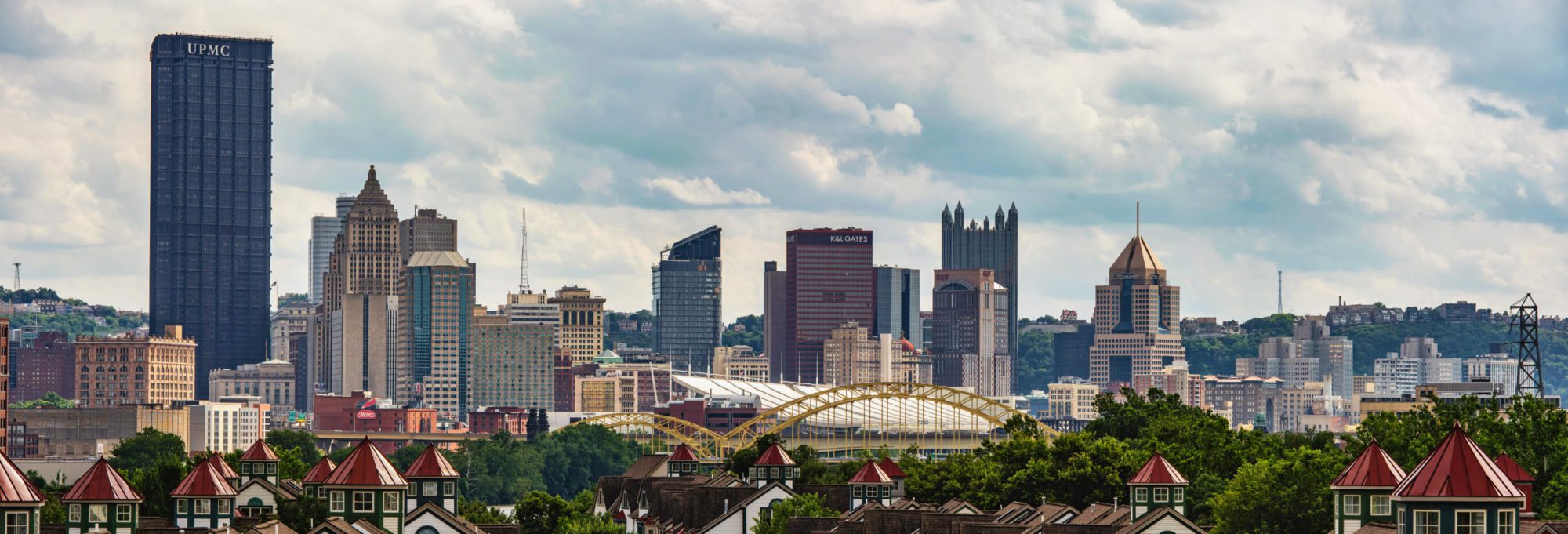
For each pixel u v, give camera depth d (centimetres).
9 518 17825
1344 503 19988
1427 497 16288
